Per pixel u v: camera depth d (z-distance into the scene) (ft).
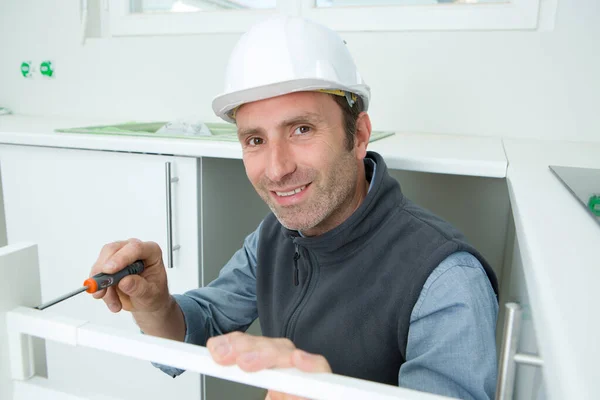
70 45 6.25
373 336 2.13
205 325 2.81
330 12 5.22
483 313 1.91
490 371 1.82
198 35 5.69
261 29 2.18
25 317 1.40
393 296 2.07
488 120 4.85
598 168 2.69
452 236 2.11
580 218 1.65
